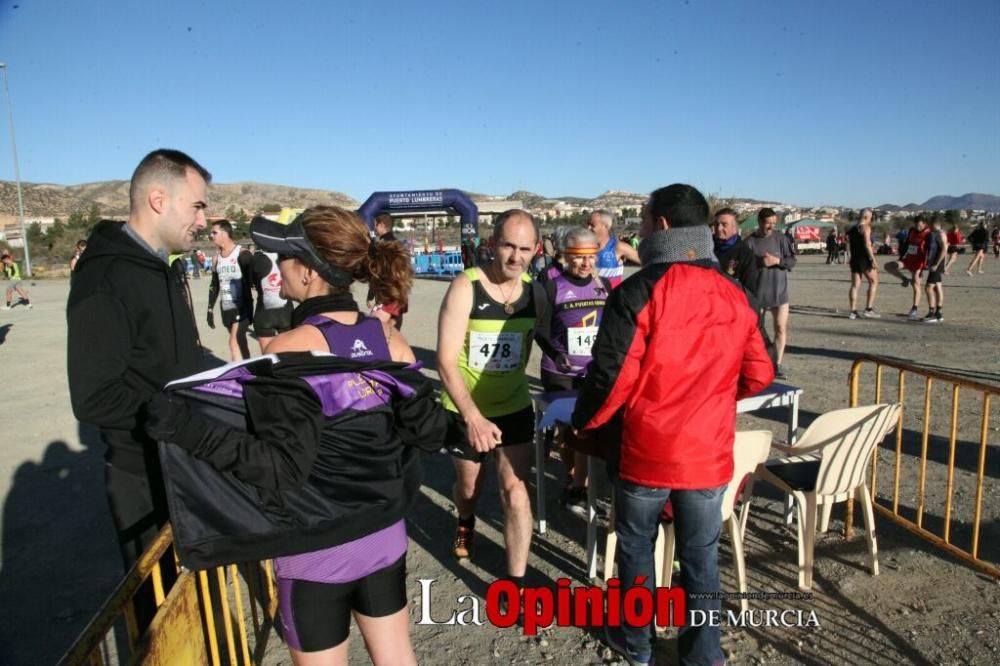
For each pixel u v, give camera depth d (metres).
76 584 3.70
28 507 4.75
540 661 2.97
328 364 1.73
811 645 2.96
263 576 3.11
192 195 2.29
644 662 2.76
